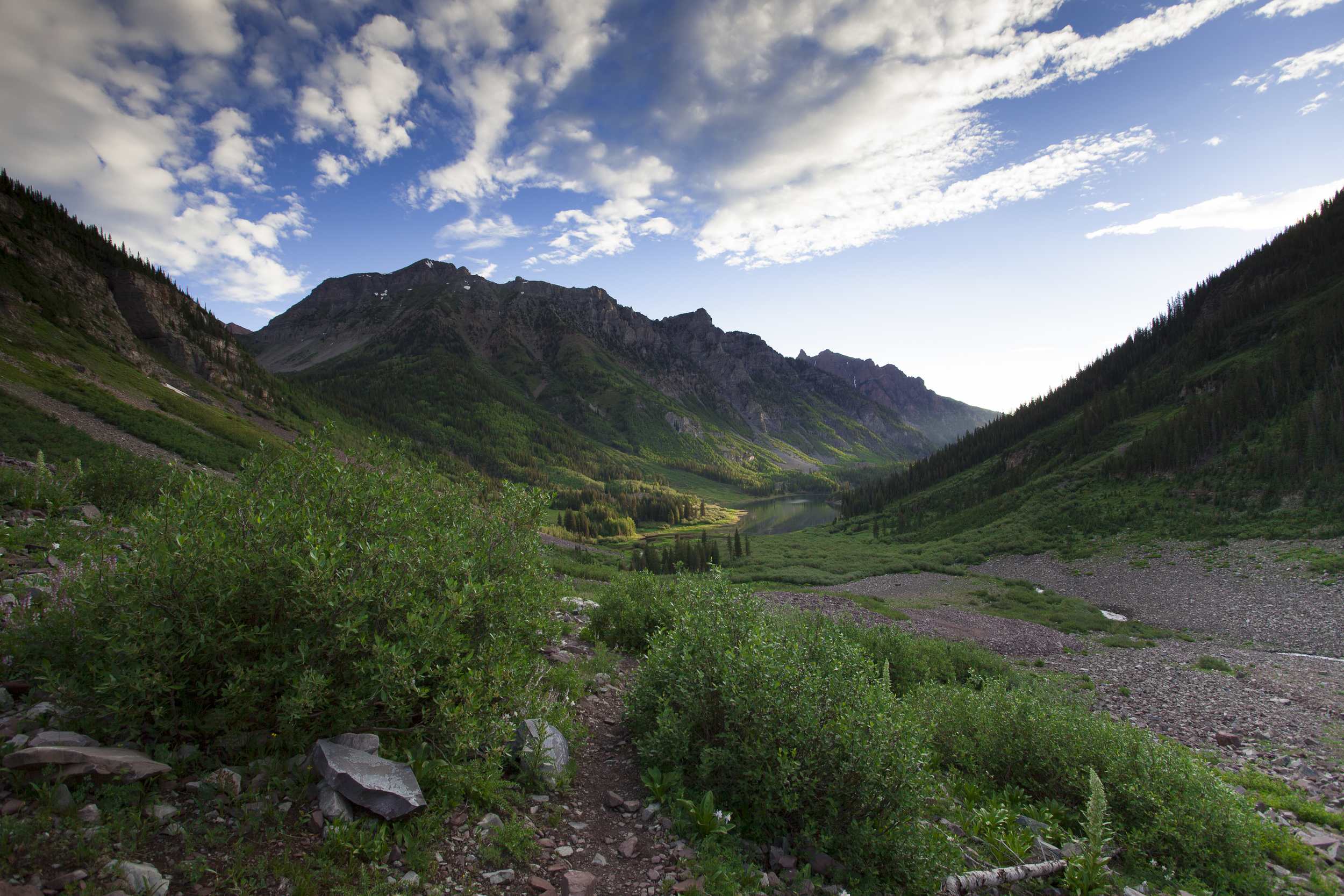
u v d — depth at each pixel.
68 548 8.70
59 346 73.56
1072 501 75.06
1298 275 101.00
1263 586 40.09
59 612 5.18
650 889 4.45
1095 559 56.88
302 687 4.50
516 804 5.27
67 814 3.59
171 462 14.08
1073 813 8.42
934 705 10.97
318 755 4.57
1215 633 34.31
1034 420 121.31
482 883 4.15
